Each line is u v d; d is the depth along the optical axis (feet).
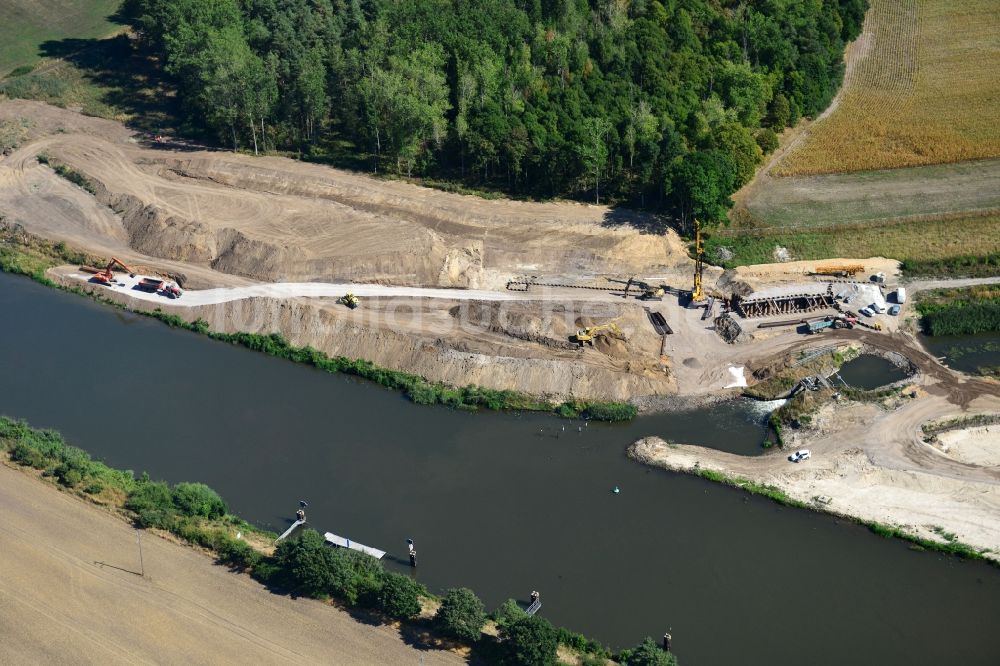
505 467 467.11
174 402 517.96
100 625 374.84
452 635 367.04
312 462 472.44
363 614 380.37
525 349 533.96
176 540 417.28
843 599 387.96
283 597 388.37
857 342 536.83
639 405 504.43
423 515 437.58
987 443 463.42
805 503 434.71
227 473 466.29
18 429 481.05
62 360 552.82
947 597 387.34
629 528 426.92
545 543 419.95
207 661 359.25
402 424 498.69
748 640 371.35
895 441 465.06
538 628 352.28
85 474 451.12
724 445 475.72
